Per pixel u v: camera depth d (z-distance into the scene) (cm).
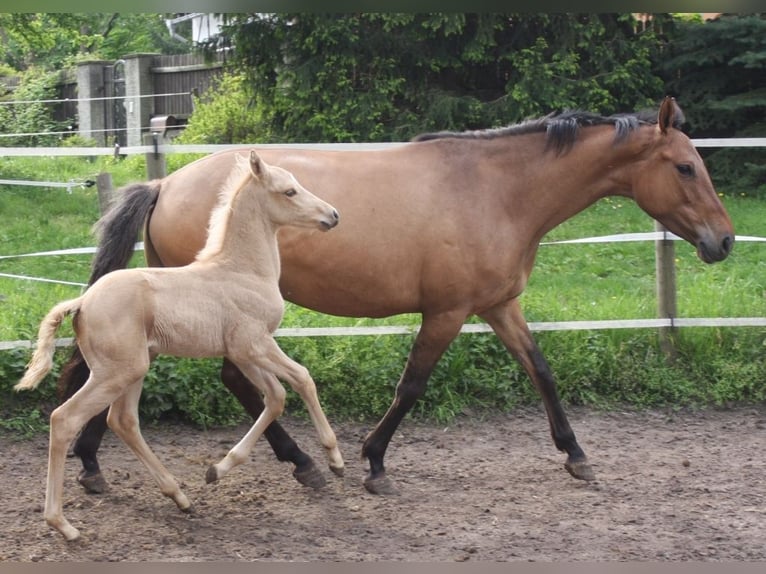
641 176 493
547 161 486
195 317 406
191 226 463
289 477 500
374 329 624
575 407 637
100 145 1468
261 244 425
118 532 415
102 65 1577
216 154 487
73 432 392
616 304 713
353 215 466
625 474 516
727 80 1113
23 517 433
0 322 623
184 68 1514
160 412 588
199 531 418
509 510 454
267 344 423
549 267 866
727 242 487
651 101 1109
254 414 480
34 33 1218
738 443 575
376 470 479
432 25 1058
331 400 612
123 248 466
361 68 1123
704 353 663
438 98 1097
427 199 471
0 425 565
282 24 1099
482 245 471
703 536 421
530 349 509
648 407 639
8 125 1461
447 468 524
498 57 1132
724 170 1116
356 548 402
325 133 1098
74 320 399
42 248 866
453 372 625
